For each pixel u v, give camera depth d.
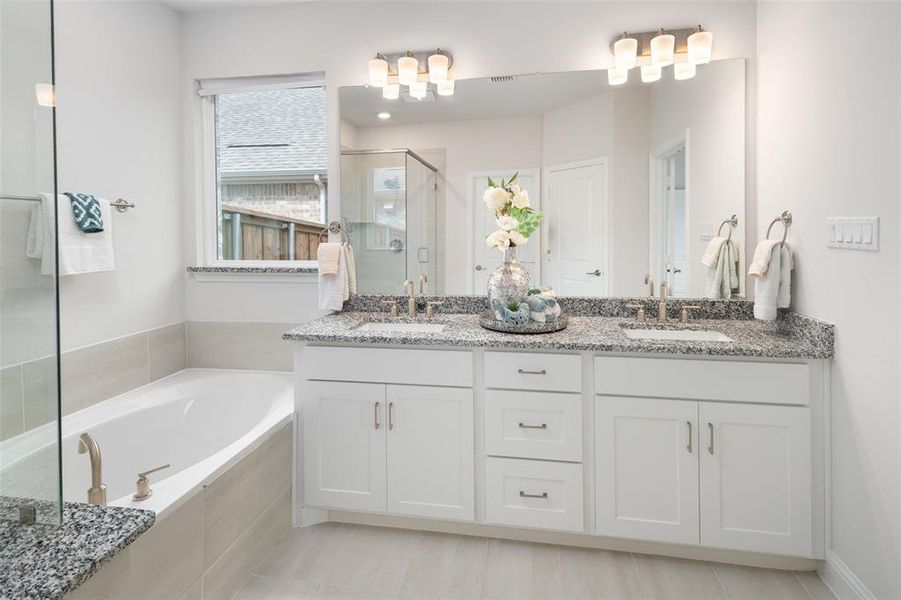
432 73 2.53
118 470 2.18
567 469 1.95
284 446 2.11
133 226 2.51
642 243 2.44
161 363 2.70
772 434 1.80
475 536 2.11
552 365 1.95
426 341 2.02
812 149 1.85
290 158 2.88
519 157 2.54
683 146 2.39
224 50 2.79
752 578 1.82
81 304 2.24
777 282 1.99
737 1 2.34
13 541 1.03
